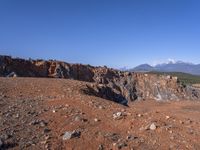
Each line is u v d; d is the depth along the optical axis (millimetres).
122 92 59531
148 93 62531
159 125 13922
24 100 18141
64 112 15281
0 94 19797
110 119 14688
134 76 65938
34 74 49500
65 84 27922
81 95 21578
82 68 58844
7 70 45000
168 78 68688
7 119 13781
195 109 46562
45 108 16094
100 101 19062
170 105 52406
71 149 11281
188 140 12766
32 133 12422
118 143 11852
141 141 12227
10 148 11016
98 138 12164
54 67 53656
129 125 13891
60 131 12812
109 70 63781
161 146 11945
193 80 158500
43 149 11125
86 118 14492
